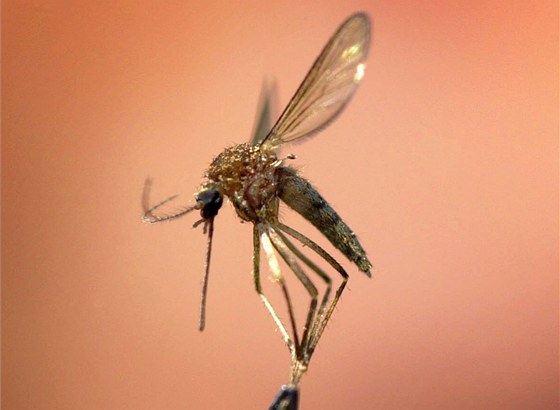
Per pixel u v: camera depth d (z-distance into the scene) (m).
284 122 0.05
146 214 0.05
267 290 0.06
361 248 0.05
